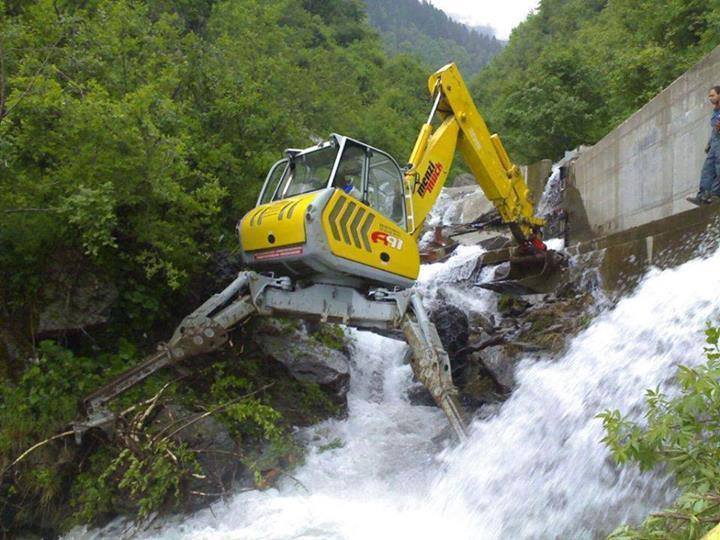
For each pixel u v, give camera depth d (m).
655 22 22.44
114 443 7.19
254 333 9.34
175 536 6.47
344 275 8.22
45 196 7.83
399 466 7.73
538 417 6.98
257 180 10.51
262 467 7.47
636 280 8.99
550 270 11.91
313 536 6.03
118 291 8.39
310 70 24.41
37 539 6.80
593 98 26.52
